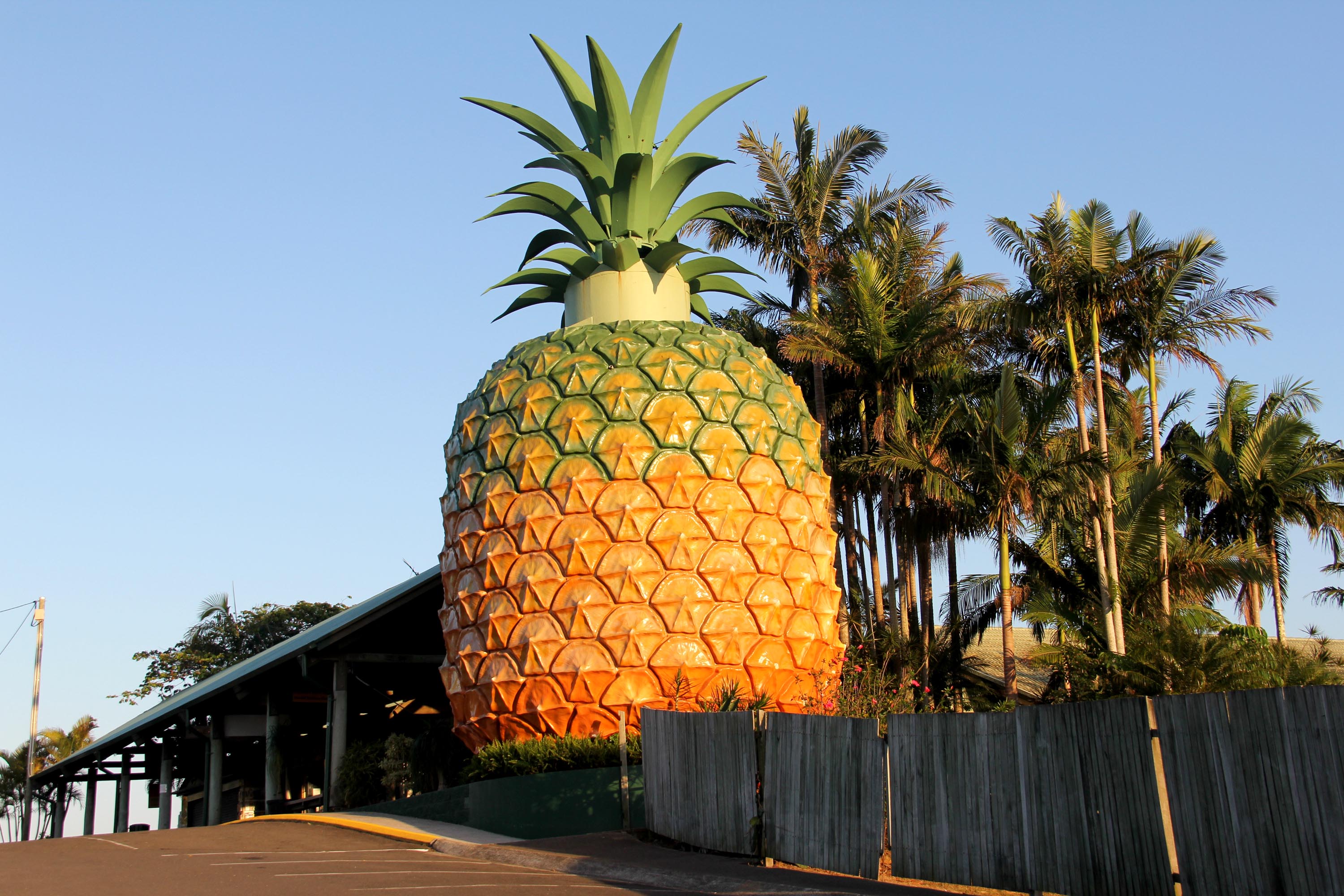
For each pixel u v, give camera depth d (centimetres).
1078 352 3072
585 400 2048
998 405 2573
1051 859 1035
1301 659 2491
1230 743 895
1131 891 961
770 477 2045
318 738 3600
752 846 1372
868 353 2848
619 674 1906
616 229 2308
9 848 1622
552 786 1759
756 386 2133
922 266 3102
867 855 1191
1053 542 2930
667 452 1998
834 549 2181
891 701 2031
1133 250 2892
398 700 3300
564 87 2375
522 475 2014
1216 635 2514
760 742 1399
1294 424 3322
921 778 1178
